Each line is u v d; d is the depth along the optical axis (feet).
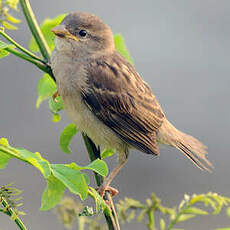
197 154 29.07
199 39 51.65
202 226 37.22
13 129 44.11
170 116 46.91
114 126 26.76
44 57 22.09
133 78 27.45
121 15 52.85
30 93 45.93
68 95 25.71
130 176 42.06
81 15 26.30
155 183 41.98
